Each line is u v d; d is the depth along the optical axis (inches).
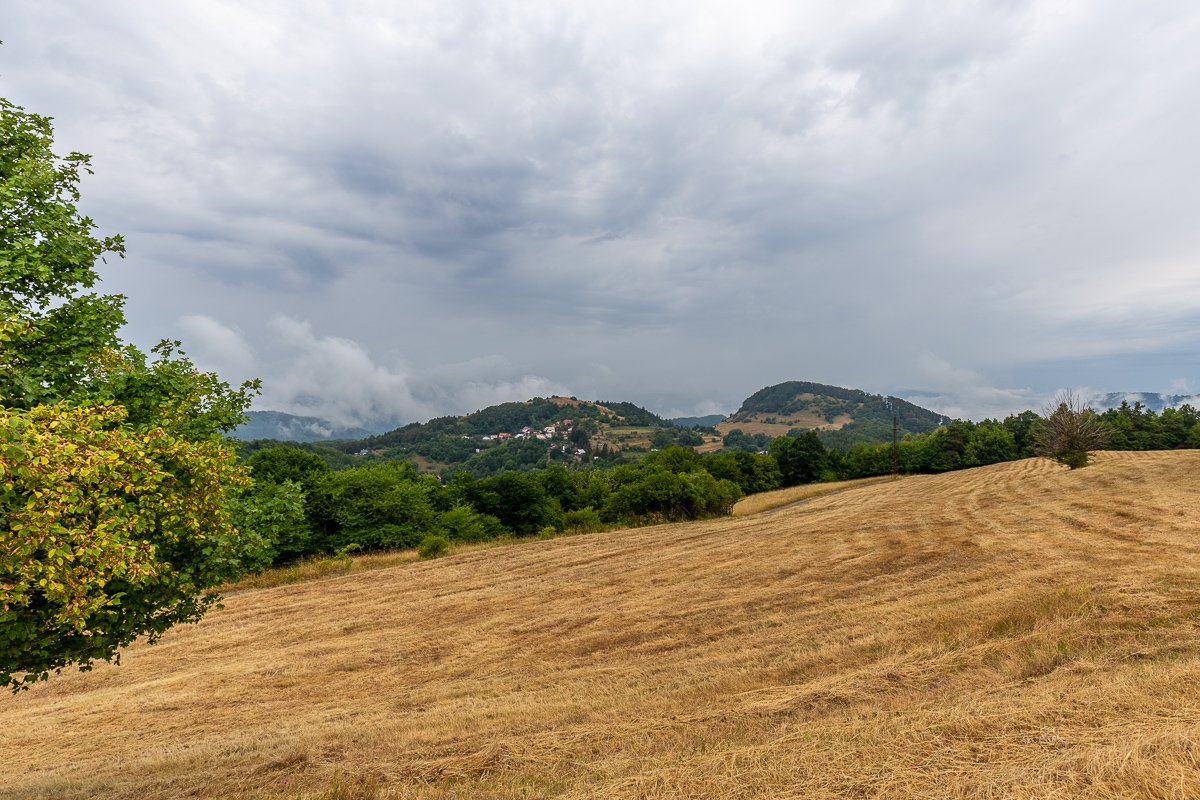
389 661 572.1
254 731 407.2
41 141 331.3
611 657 494.0
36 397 269.6
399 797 225.1
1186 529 719.1
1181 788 135.6
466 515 2181.3
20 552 197.2
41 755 419.8
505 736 300.7
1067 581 488.7
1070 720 191.3
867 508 1635.1
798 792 170.1
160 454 277.4
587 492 3154.5
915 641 374.6
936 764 172.6
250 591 1055.6
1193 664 234.8
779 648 425.4
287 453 1829.5
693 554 1051.3
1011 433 4151.1
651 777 202.4
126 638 298.5
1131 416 4160.9
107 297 339.0
